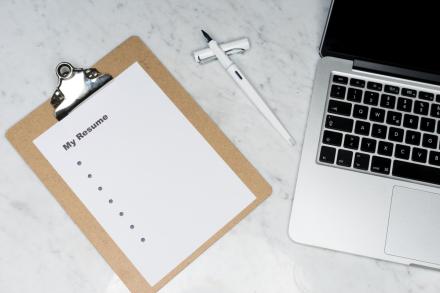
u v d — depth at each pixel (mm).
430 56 698
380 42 697
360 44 700
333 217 685
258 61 738
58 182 700
